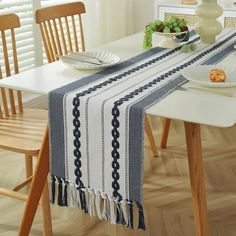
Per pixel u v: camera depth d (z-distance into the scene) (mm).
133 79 1732
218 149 2852
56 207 2262
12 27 2121
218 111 1431
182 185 2455
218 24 2256
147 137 2809
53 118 1627
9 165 2680
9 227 2104
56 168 1711
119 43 2324
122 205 1621
